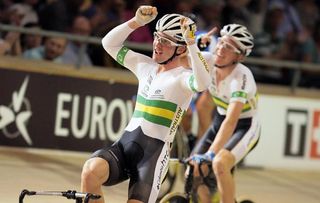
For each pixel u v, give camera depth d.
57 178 16.95
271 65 21.88
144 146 10.53
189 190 12.59
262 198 17.38
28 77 19.47
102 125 20.23
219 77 13.54
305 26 25.59
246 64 22.98
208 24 23.19
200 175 12.95
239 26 13.44
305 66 22.08
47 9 20.88
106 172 10.20
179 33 10.57
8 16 20.59
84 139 20.06
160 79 10.72
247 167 21.56
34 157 19.00
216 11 23.34
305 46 25.05
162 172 10.55
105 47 11.23
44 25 20.88
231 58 13.40
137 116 10.80
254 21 24.33
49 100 19.69
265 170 21.52
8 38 19.84
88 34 21.06
